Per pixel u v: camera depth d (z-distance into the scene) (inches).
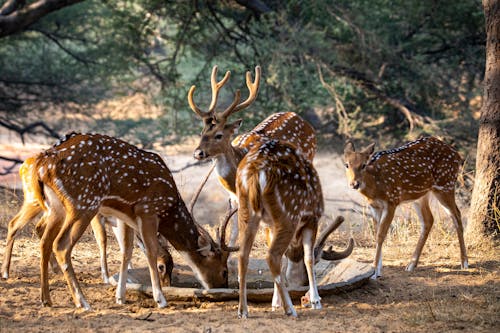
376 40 1010.7
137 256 501.0
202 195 1113.4
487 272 449.4
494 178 520.7
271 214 343.0
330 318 353.4
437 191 475.2
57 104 1272.1
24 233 563.2
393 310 370.3
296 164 357.4
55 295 392.8
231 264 455.2
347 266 431.5
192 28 1128.2
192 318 351.9
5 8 936.9
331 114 1104.8
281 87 967.0
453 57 1084.5
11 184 1104.2
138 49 1118.4
